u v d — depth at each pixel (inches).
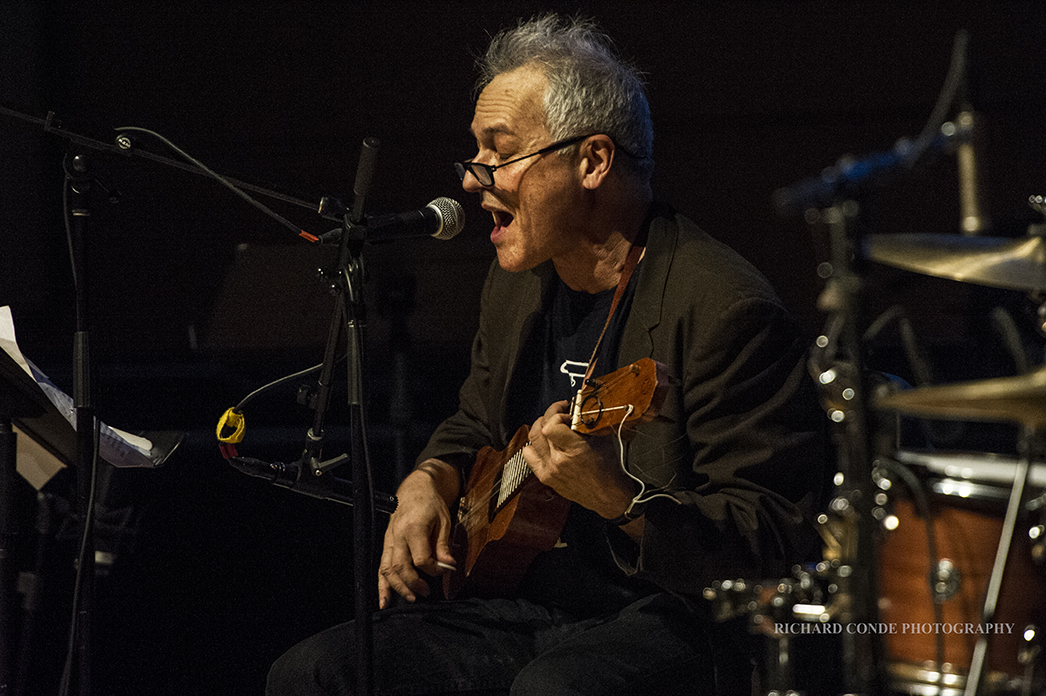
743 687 250.8
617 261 274.8
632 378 221.1
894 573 223.3
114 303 547.5
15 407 261.3
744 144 529.7
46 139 535.8
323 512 464.8
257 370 434.0
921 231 494.3
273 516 464.8
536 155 265.6
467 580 281.6
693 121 532.7
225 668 451.8
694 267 258.1
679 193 535.5
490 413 301.1
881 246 242.2
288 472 245.4
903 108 517.0
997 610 205.6
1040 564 210.7
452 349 382.6
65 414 261.9
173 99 557.0
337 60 553.6
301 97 556.4
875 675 196.1
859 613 193.5
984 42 503.2
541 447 230.2
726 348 245.8
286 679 263.6
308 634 456.8
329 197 228.1
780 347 247.8
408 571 276.4
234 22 554.3
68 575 437.7
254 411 494.3
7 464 269.0
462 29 546.3
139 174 544.1
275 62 555.2
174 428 499.2
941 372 457.7
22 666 322.7
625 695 229.5
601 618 266.2
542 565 275.7
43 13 545.3
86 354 249.4
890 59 515.5
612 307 271.1
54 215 546.0
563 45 278.7
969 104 195.9
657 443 252.4
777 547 234.7
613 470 225.8
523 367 287.9
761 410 243.8
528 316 288.2
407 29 550.0
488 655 265.7
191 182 545.3
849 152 522.3
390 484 472.1
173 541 457.4
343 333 231.3
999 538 212.1
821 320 506.0
